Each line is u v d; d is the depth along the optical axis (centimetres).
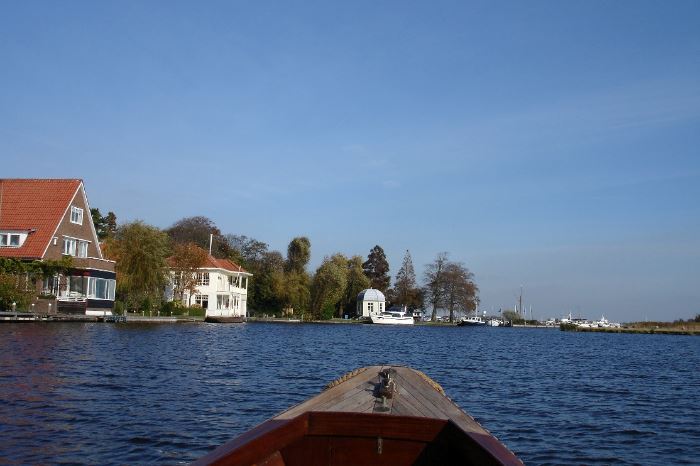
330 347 4072
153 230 5962
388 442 644
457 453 635
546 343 6438
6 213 4862
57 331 3644
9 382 1677
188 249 7238
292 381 2072
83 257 5119
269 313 9519
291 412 682
